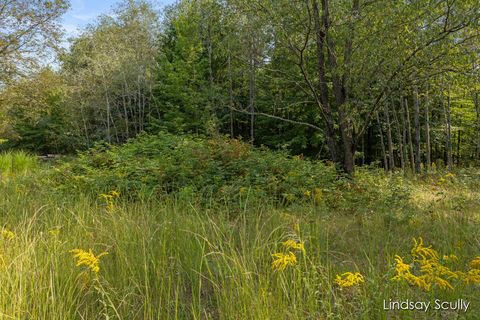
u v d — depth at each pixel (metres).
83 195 6.04
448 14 7.39
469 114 20.08
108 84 25.27
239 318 2.47
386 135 23.03
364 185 7.75
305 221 4.58
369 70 8.40
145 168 7.14
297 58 9.61
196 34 20.95
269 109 19.02
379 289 2.56
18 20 15.61
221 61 20.92
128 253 3.45
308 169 7.74
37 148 29.33
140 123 25.14
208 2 10.23
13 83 16.48
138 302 2.90
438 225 4.96
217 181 6.75
